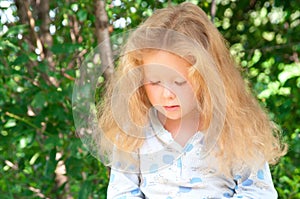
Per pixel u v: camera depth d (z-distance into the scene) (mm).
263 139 2184
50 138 3393
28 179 3871
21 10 4133
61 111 3408
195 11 2127
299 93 4078
